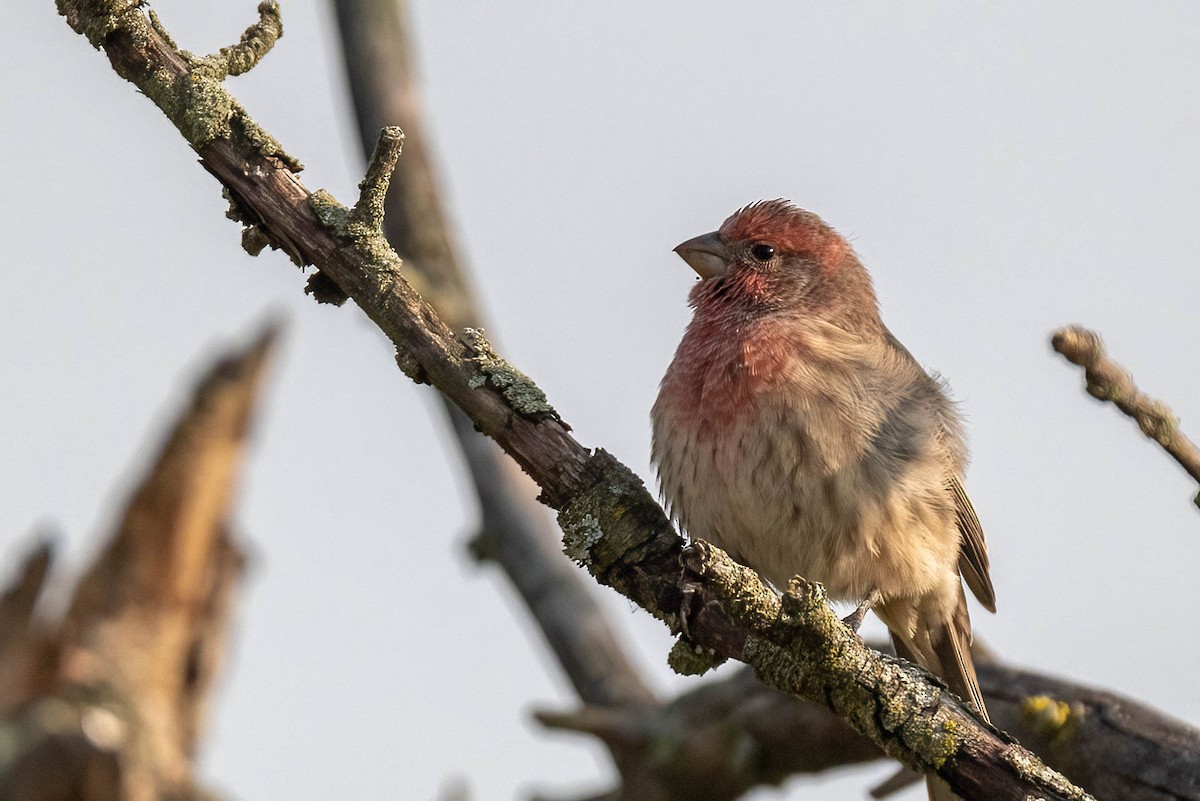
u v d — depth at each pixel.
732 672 12.23
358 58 13.22
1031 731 10.34
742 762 11.80
